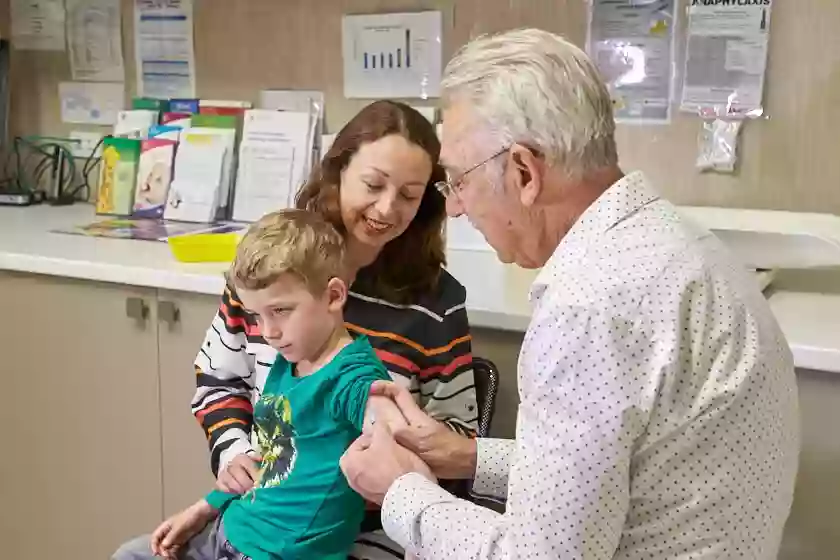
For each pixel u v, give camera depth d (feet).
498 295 6.03
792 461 3.66
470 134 3.77
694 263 3.43
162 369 6.95
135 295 6.94
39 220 8.81
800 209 7.02
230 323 5.56
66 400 7.47
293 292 4.64
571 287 3.39
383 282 5.32
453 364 5.33
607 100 3.71
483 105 3.70
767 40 6.89
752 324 3.46
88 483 7.53
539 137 3.61
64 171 10.07
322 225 4.86
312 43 8.55
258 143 8.54
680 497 3.33
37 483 7.79
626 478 3.24
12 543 8.07
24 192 9.84
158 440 7.10
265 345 5.39
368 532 5.24
